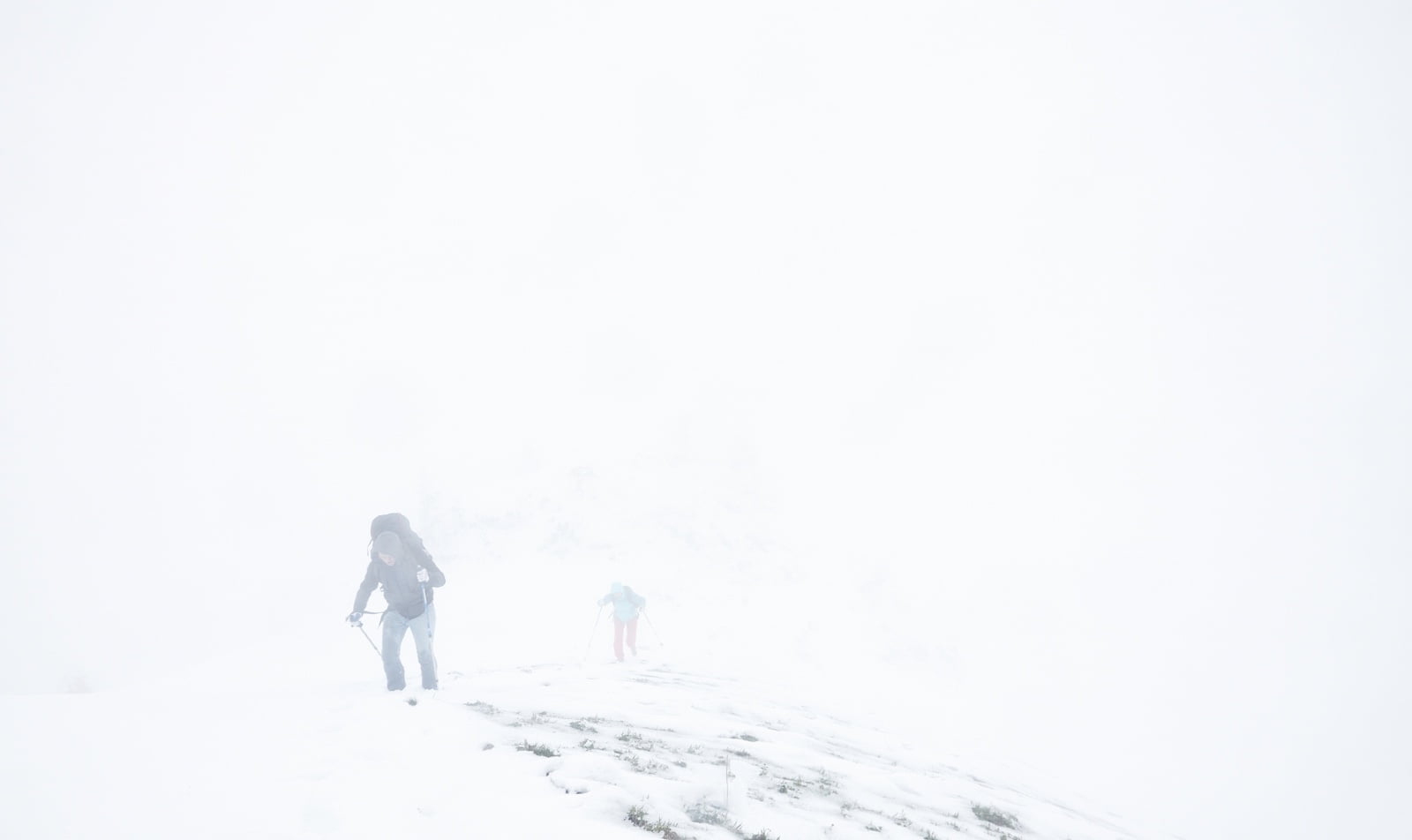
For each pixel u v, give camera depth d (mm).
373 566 8484
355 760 5117
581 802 4605
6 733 4918
